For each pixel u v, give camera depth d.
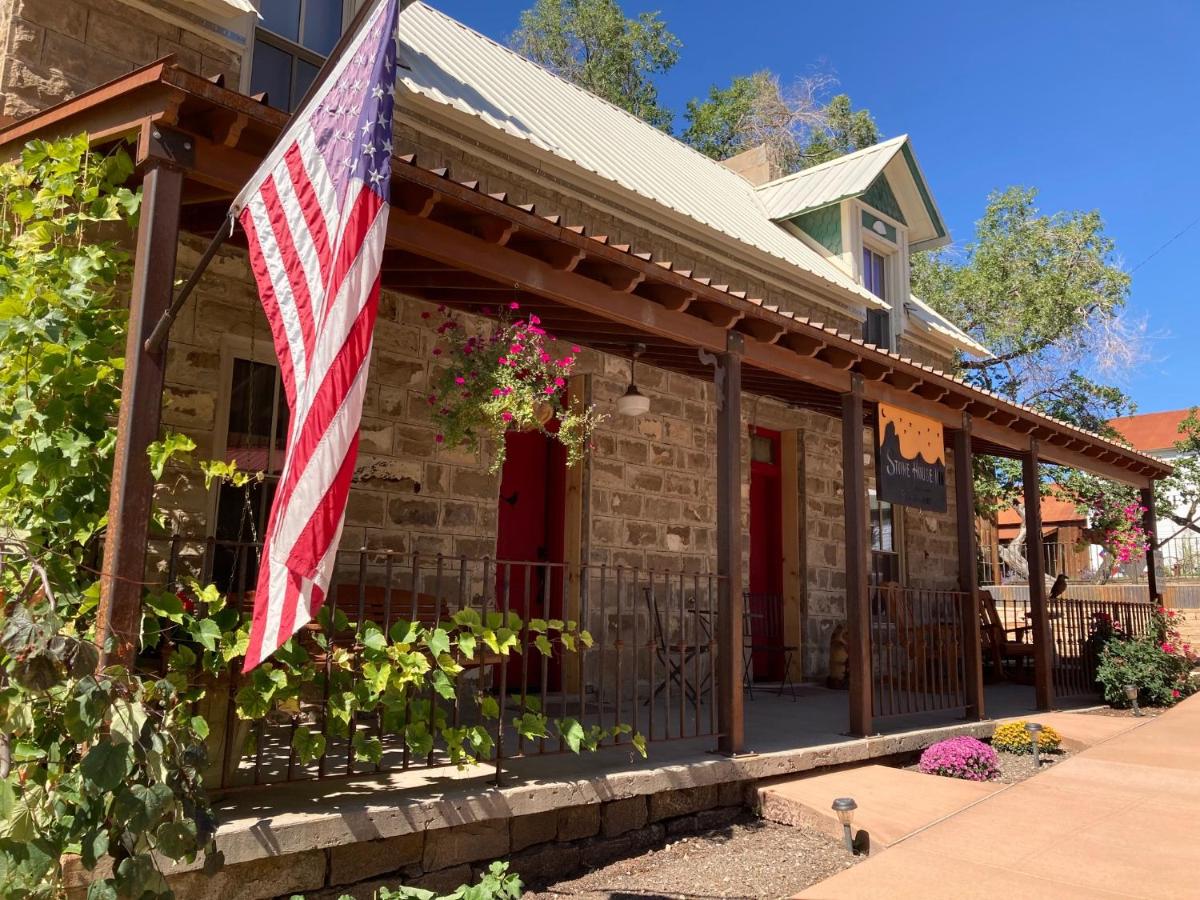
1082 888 3.90
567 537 7.48
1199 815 5.05
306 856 3.50
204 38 5.40
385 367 6.08
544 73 10.83
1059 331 18.12
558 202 7.58
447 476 6.35
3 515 3.52
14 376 3.64
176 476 5.04
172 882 3.12
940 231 12.36
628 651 7.58
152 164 3.38
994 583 20.38
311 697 4.14
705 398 8.62
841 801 4.64
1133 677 9.04
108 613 3.07
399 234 4.14
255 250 2.96
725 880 4.20
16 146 4.07
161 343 3.30
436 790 4.00
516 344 5.29
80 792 2.29
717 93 25.39
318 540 2.45
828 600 9.74
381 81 2.63
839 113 24.69
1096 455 10.20
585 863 4.39
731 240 8.77
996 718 7.80
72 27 4.85
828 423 10.05
